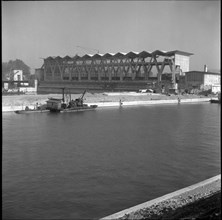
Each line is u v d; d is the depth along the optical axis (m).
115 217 7.38
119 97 56.34
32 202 9.29
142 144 18.52
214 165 13.55
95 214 8.63
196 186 9.23
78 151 16.50
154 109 45.25
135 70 76.38
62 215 8.56
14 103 41.44
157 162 14.20
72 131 23.56
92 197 9.84
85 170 12.83
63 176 11.97
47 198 9.68
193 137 20.83
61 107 40.12
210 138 20.42
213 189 8.88
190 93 68.62
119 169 13.00
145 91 68.06
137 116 35.12
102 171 12.71
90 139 20.09
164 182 11.34
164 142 19.02
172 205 7.80
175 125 27.00
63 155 15.48
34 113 37.41
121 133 22.67
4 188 10.37
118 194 10.13
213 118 32.69
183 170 12.80
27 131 23.25
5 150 16.39
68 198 9.72
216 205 6.91
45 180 11.42
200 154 15.69
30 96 49.38
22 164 13.57
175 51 68.19
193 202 7.68
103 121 30.06
